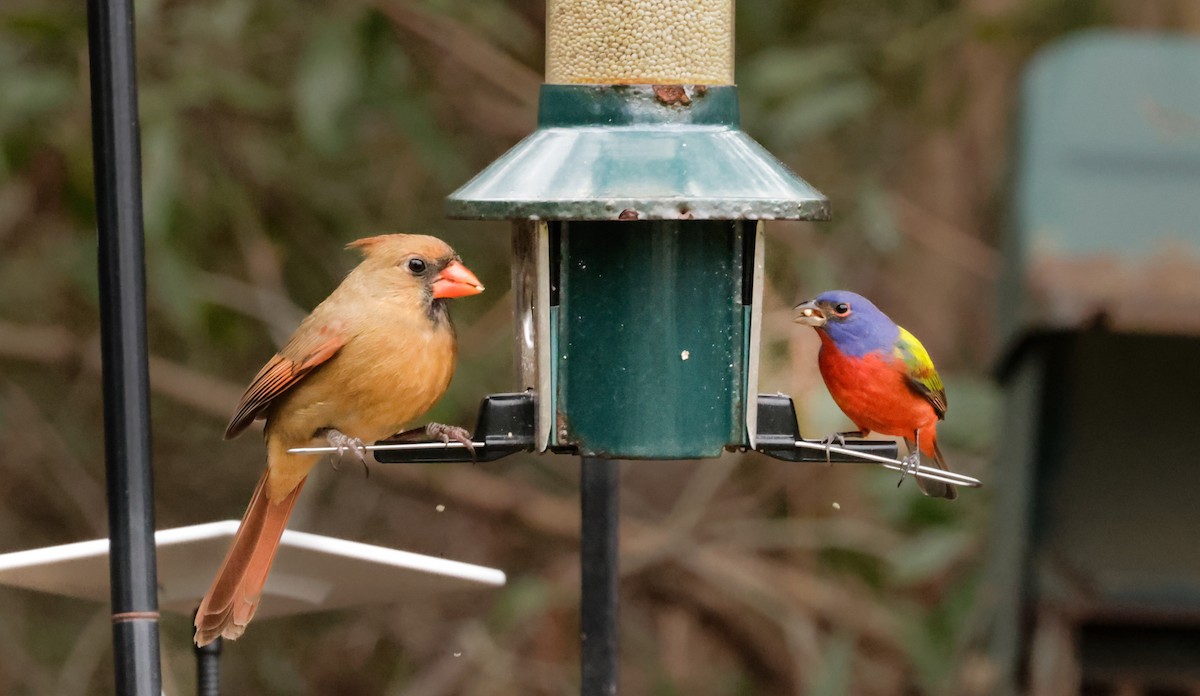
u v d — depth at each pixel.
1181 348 9.80
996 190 13.93
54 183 12.78
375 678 14.15
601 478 7.77
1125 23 14.50
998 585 10.44
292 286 12.94
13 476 13.81
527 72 13.07
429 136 11.59
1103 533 9.77
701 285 7.01
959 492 12.41
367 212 12.96
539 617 14.26
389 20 11.62
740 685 14.37
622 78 7.16
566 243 7.02
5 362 13.78
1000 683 10.23
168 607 7.55
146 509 5.78
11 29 11.00
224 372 13.49
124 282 5.80
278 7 11.81
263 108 11.96
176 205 11.37
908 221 14.23
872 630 13.70
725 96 6.99
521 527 14.09
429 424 6.96
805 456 7.07
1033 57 12.48
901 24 13.27
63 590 6.98
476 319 12.83
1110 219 9.87
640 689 14.30
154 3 10.80
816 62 12.02
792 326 9.78
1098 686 10.26
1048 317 9.47
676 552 13.59
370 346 7.23
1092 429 9.84
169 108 11.24
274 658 13.87
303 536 6.57
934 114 13.39
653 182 6.45
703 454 7.04
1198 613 9.59
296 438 7.34
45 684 13.45
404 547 14.46
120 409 5.78
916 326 14.32
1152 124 10.34
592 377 7.02
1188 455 9.79
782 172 6.73
